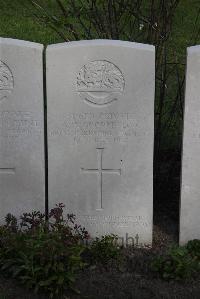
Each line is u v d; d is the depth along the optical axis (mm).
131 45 2334
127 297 2201
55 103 2404
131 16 2932
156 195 2895
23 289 2217
